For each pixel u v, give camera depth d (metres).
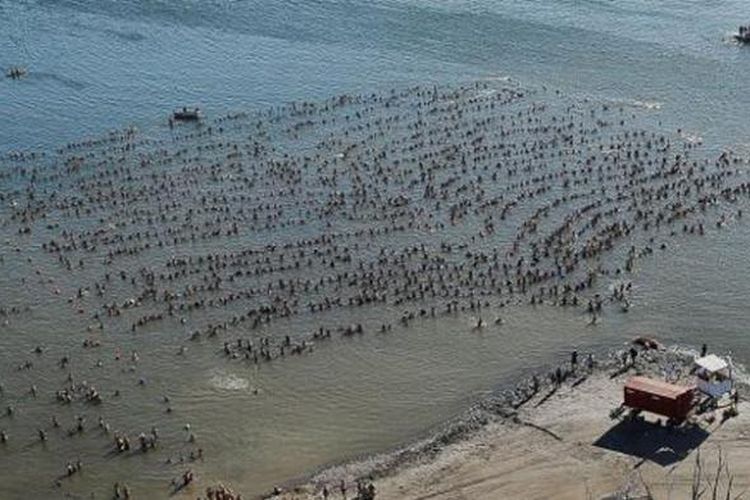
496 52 149.38
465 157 109.62
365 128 119.62
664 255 89.25
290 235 94.00
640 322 80.19
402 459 66.50
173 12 176.25
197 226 96.25
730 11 170.75
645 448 65.06
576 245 90.38
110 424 70.88
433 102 127.88
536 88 132.62
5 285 87.69
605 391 71.44
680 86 132.62
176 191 104.00
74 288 86.88
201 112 127.69
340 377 75.00
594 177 103.75
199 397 73.31
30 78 143.38
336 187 103.44
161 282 87.06
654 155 109.00
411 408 71.56
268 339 79.25
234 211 99.00
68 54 154.50
